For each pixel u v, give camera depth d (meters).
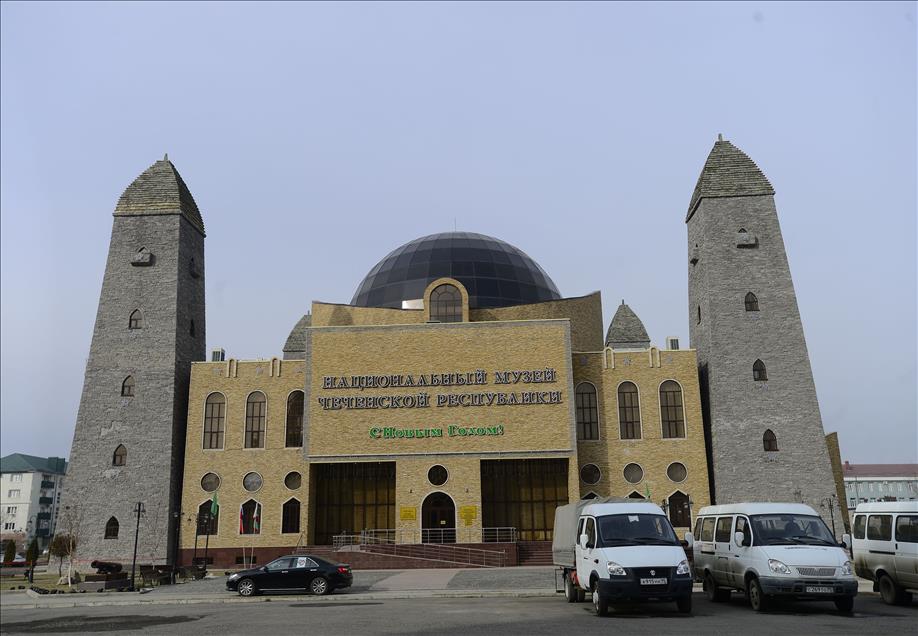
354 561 42.94
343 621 19.53
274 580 28.62
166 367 49.56
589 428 48.12
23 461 122.81
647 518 20.61
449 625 18.11
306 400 47.75
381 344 48.25
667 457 47.06
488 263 57.22
